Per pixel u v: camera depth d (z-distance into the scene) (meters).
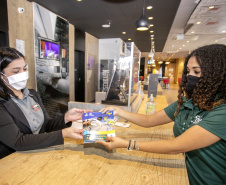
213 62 0.66
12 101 0.97
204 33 6.12
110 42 2.28
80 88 6.15
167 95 8.59
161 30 5.84
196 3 3.52
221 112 0.62
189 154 0.79
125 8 3.85
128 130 1.25
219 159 0.68
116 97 1.83
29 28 3.18
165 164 0.81
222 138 0.61
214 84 0.67
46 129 1.18
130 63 1.73
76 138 0.84
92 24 5.10
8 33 2.70
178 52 12.54
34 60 3.35
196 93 0.72
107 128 0.82
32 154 0.89
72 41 5.14
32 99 1.17
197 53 0.72
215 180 0.70
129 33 6.26
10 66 0.94
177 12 4.07
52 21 3.68
